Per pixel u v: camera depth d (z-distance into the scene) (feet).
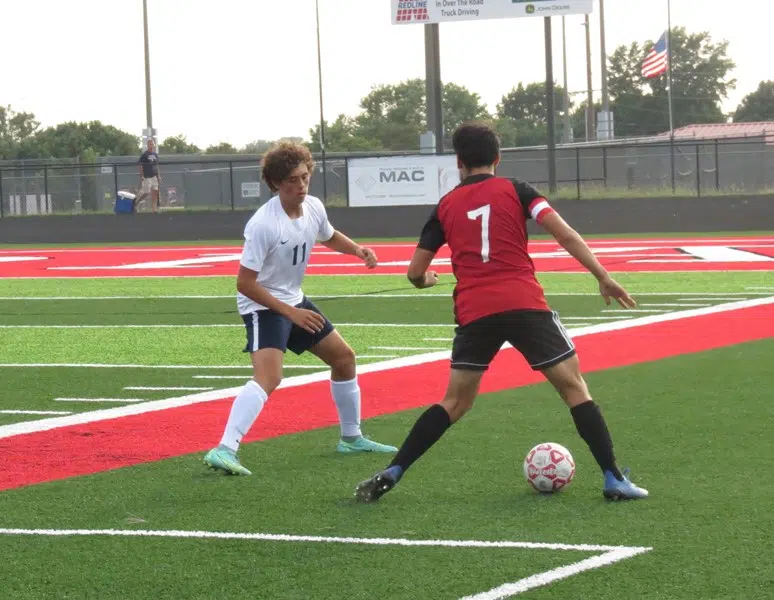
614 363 54.54
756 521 28.14
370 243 160.66
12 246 175.52
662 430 39.32
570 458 31.45
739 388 46.98
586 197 181.16
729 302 80.48
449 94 554.46
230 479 34.19
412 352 60.85
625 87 572.51
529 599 23.07
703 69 565.12
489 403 45.14
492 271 29.81
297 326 36.01
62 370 57.31
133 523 29.58
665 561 25.21
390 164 173.37
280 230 33.96
